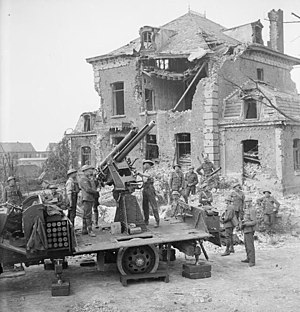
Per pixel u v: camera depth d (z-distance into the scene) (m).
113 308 7.79
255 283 9.16
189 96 26.52
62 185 22.33
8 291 8.97
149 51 24.91
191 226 10.81
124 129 25.67
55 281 8.85
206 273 9.65
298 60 24.27
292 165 20.70
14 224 9.33
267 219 14.81
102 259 9.21
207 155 22.31
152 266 9.41
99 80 26.81
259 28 24.27
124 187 10.14
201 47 23.92
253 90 21.45
